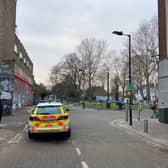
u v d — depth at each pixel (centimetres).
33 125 1449
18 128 2053
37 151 1158
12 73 3531
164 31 2436
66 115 1487
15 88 4359
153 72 6900
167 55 2369
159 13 2538
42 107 1503
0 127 2097
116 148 1227
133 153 1116
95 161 966
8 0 3778
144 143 1372
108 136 1622
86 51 8119
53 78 9481
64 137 1550
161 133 1695
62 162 950
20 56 4988
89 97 8362
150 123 2366
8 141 1436
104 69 8175
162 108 2420
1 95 3412
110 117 3206
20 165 909
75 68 8869
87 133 1753
